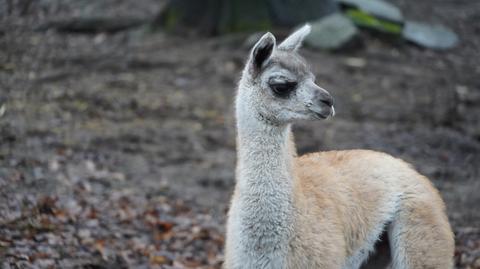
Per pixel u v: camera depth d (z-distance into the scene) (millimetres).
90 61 39625
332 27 44406
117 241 19859
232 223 13758
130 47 42812
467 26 52094
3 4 30703
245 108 13844
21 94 30141
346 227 14203
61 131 29422
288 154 13734
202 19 44812
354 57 43875
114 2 50156
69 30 44594
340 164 14852
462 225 21953
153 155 28891
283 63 13812
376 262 15484
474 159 30078
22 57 30938
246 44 42750
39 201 20703
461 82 41688
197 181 26875
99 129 30859
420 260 14422
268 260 13492
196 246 20688
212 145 30734
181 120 33219
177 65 40312
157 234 21156
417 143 31828
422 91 39438
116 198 23406
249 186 13523
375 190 14633
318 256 13531
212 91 37156
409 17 52000
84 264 17359
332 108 13758
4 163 23969
